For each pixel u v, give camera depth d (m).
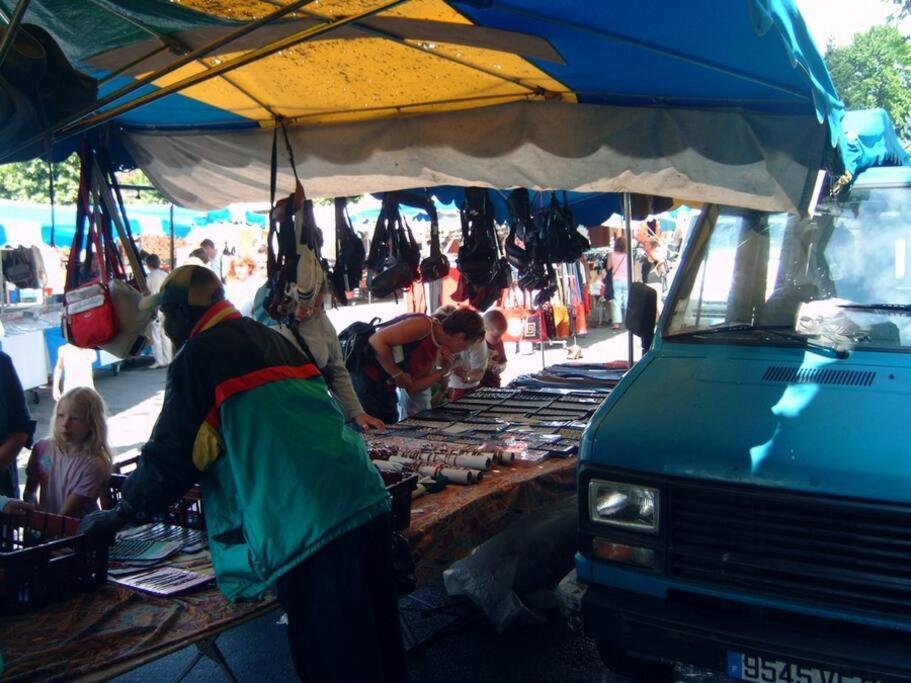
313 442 2.61
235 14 2.99
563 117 3.99
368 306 19.30
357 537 2.61
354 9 2.91
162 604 2.53
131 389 12.19
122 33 2.88
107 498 3.61
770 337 3.55
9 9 2.56
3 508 2.95
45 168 22.00
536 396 5.49
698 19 2.75
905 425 2.81
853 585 2.66
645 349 4.14
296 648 2.59
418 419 4.98
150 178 4.63
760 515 2.80
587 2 2.66
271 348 2.74
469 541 3.33
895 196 3.72
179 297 2.71
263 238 15.67
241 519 2.57
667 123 3.81
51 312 12.22
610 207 7.14
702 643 2.84
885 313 3.44
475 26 2.94
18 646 2.21
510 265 6.39
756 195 3.78
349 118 4.46
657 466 3.01
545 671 3.89
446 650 4.10
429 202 5.91
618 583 3.11
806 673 2.66
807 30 2.89
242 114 4.37
